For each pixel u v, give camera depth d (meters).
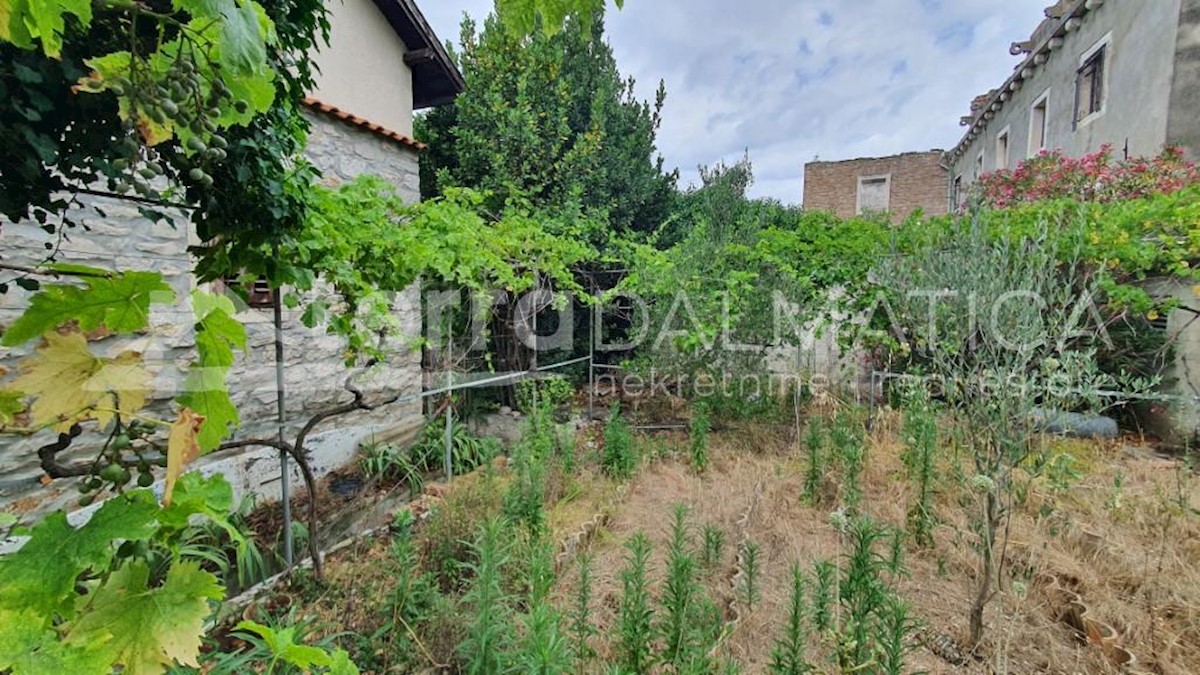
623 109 8.62
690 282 5.58
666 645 2.17
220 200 1.68
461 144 7.54
